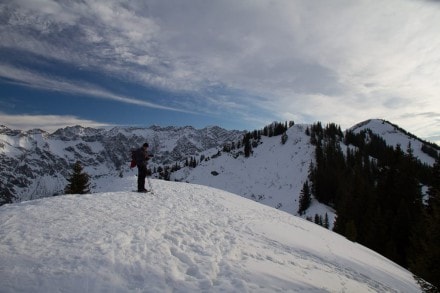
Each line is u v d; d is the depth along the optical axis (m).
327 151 162.12
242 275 9.30
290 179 159.75
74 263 8.17
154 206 17.00
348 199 56.25
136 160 20.91
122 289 7.36
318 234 22.33
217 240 12.65
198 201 22.16
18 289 6.78
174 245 10.79
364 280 13.92
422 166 127.12
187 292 7.71
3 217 11.52
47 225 11.05
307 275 11.20
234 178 182.62
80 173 47.16
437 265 18.89
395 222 40.06
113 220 12.75
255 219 19.95
